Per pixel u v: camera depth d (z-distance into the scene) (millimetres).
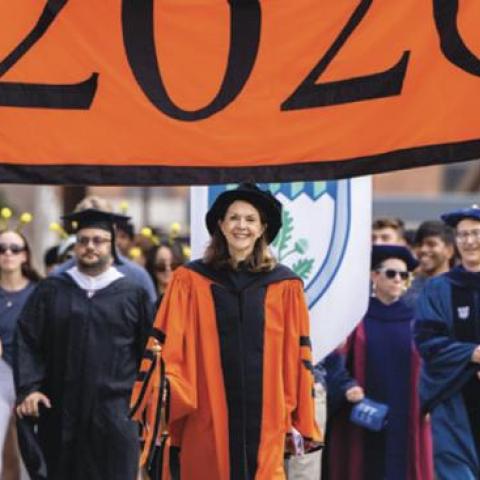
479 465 28188
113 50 21969
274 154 22031
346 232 26297
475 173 94500
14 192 72250
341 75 21859
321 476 30562
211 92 22047
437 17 21500
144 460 21688
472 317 28453
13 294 32438
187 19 22016
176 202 100375
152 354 22203
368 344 30531
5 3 21828
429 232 35062
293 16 21969
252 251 22734
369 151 21797
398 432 30344
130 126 22000
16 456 33531
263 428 22359
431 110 21547
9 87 21844
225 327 22391
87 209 29625
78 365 28906
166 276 35656
